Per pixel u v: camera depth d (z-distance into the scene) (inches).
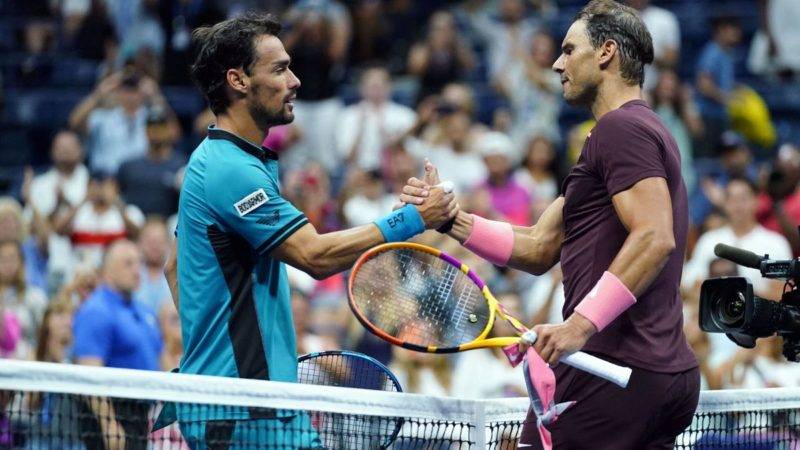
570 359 553.3
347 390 576.7
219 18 1974.7
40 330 1211.2
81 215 1487.5
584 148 597.3
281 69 621.3
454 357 1289.4
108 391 519.8
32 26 2197.3
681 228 586.6
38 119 2052.2
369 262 633.6
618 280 550.6
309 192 1502.2
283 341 616.7
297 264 601.0
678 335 587.8
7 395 572.1
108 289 1156.5
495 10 2062.0
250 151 611.2
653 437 593.9
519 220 1584.6
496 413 639.8
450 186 637.3
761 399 697.0
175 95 1969.7
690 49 2097.7
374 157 1753.2
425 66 1921.8
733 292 598.5
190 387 536.7
